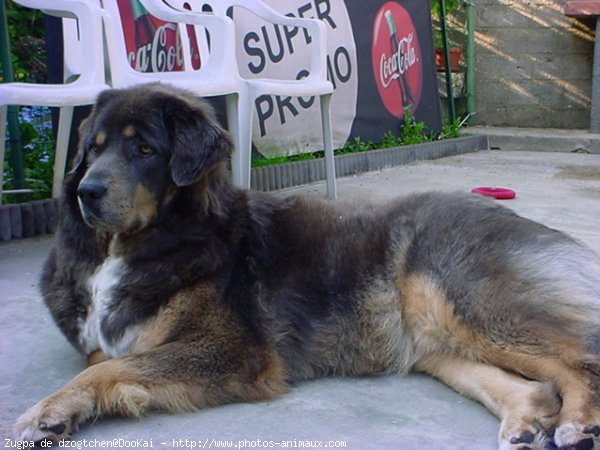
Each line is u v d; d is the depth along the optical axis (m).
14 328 2.94
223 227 2.70
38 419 2.19
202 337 2.51
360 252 2.76
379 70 5.59
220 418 2.39
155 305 2.57
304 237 2.77
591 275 2.66
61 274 2.74
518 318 2.47
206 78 3.76
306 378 2.72
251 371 2.53
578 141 6.25
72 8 3.44
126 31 4.15
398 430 2.32
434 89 6.15
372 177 5.05
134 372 2.38
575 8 6.42
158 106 2.67
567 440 2.13
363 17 5.45
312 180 4.85
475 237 2.66
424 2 5.99
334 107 5.24
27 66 4.87
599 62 6.43
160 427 2.32
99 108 2.75
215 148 2.67
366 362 2.75
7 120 4.00
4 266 3.42
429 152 5.79
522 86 6.94
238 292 2.63
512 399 2.38
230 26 3.78
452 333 2.62
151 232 2.62
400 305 2.74
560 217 4.09
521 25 6.85
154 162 2.63
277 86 3.88
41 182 4.13
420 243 2.72
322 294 2.73
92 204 2.50
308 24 4.16
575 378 2.33
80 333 2.72
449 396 2.59
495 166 5.51
